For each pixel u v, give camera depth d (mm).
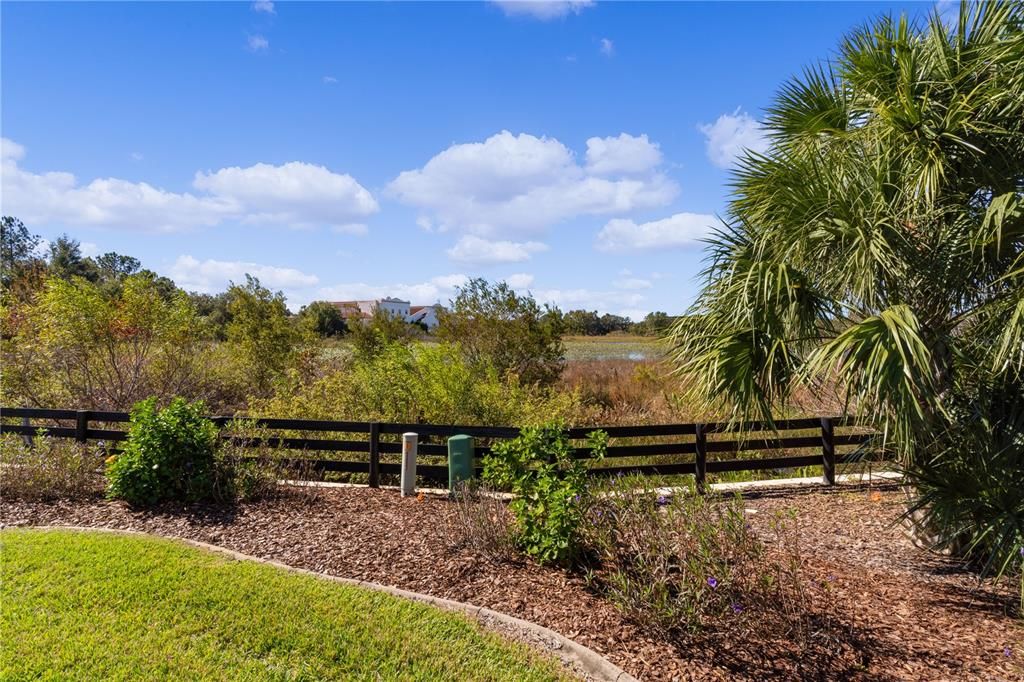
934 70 4555
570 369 18109
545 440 5258
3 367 10711
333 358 15398
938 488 4398
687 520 4145
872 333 3871
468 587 4457
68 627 3621
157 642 3508
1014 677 3420
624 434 7691
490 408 10078
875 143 4664
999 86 4180
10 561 4555
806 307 4688
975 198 4500
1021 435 4078
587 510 4863
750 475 8914
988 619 4109
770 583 3850
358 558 4961
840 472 8305
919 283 4465
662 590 3725
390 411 9961
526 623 3926
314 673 3312
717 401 5090
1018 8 4246
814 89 5391
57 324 10984
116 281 22188
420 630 3783
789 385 4844
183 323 12117
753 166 5062
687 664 3469
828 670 3447
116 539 5117
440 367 10133
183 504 6223
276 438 7625
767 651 3586
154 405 6480
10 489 6434
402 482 7102
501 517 5367
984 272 4375
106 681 3135
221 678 3205
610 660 3520
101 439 8375
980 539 4277
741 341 4797
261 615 3863
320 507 6297
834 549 5438
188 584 4246
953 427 4309
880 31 4867
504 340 15188
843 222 4387
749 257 5094
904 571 4914
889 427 4145
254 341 14320
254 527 5648
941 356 4426
